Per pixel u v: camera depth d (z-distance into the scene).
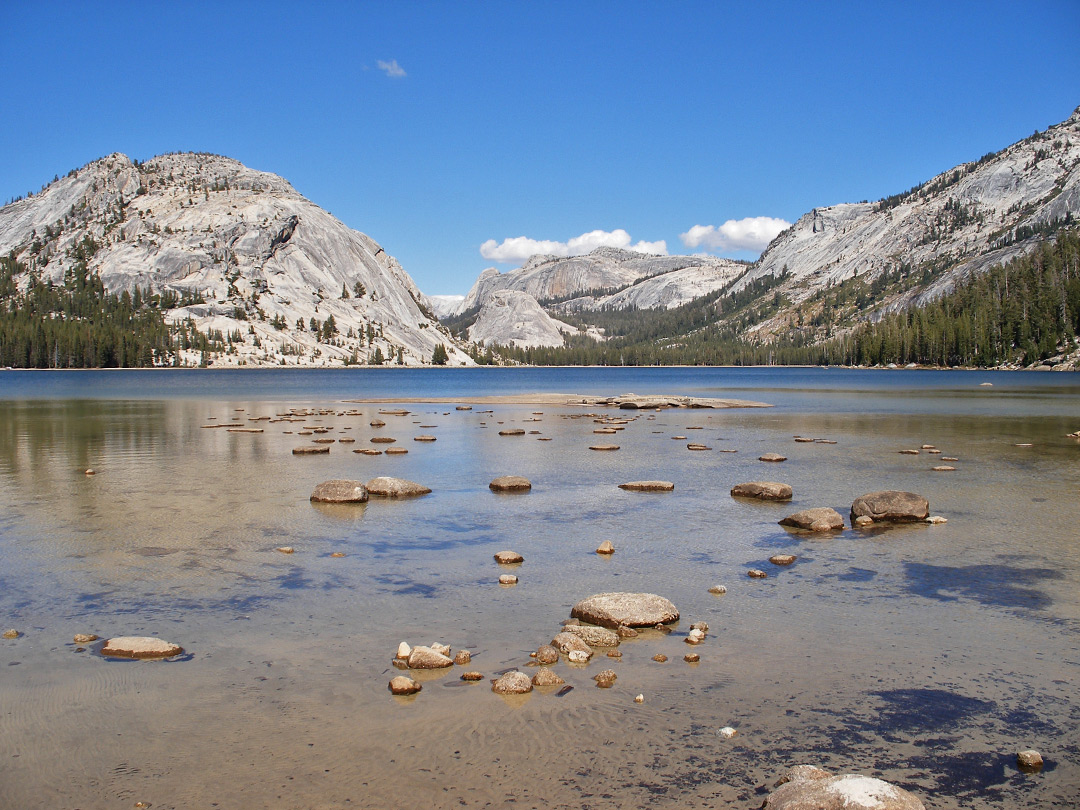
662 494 24.53
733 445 38.81
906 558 16.67
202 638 11.86
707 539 18.42
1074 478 27.69
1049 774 8.16
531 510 21.88
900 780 8.05
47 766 8.27
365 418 56.25
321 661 10.99
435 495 24.25
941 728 9.13
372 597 13.87
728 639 11.90
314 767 8.24
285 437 41.66
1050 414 59.53
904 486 26.08
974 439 41.25
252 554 16.81
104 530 19.03
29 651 11.32
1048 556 16.83
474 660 11.05
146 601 13.59
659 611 12.62
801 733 9.02
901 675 10.59
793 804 7.08
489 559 16.52
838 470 29.84
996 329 194.00
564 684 10.27
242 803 7.59
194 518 20.52
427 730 9.04
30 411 62.38
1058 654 11.30
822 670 10.74
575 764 8.32
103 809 7.50
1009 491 25.03
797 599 13.85
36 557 16.48
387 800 7.64
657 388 122.69
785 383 136.88
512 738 8.86
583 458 33.56
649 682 10.35
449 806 7.54
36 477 27.42
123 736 8.89
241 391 104.75
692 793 7.77
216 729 9.04
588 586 14.60
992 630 12.28
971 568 15.88
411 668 10.75
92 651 11.31
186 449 35.94
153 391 103.25
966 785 7.96
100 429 45.91
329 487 23.12
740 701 9.80
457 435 43.69
